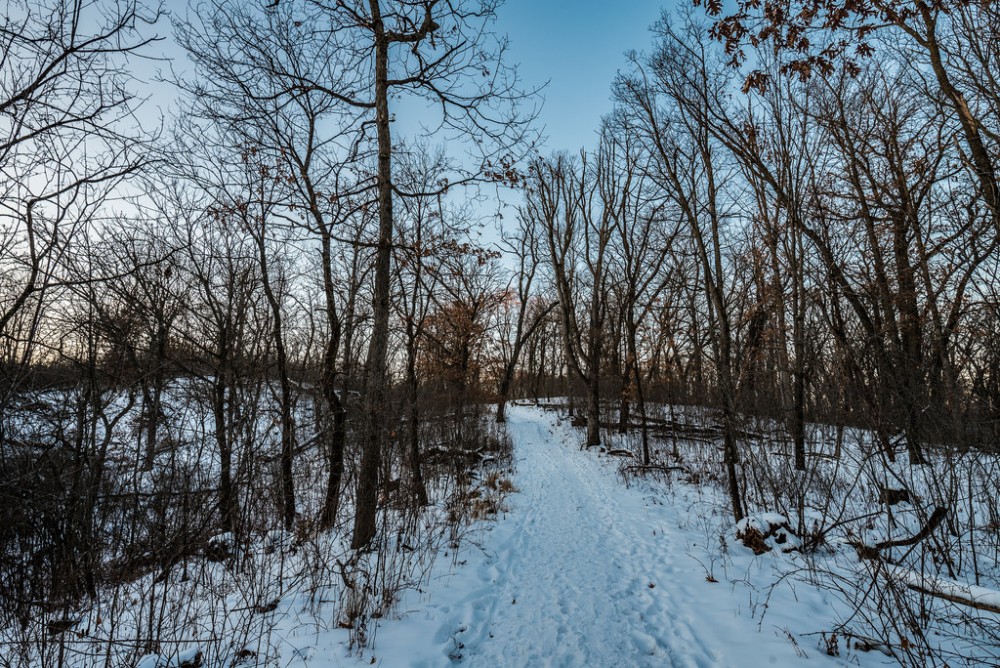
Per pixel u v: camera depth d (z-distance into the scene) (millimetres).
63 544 4820
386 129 7051
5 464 4809
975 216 5207
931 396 5141
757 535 6469
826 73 6000
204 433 5238
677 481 12266
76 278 4641
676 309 16359
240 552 5566
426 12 6820
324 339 8062
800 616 4520
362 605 4582
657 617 4844
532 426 27922
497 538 7855
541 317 26250
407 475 6672
